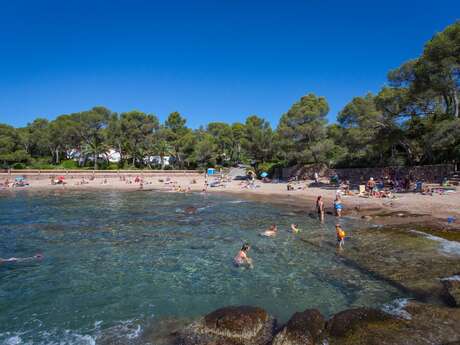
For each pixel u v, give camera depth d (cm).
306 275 1068
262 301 886
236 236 1639
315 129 4962
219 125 10206
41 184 5538
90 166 8100
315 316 700
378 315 704
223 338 658
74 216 2288
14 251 1388
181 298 912
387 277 992
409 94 3109
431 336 618
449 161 3256
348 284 979
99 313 827
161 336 706
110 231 1783
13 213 2430
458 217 1847
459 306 768
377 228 1652
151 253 1352
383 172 3872
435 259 1116
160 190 4597
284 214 2312
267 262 1211
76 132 7731
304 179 5266
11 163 7231
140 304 876
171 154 8344
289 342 616
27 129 8700
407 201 2494
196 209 2597
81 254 1341
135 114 7981
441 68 2695
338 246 1362
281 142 5353
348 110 3834
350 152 4412
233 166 9456
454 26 2656
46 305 875
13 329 750
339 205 2125
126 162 8344
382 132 3472
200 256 1304
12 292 959
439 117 3139
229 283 1018
